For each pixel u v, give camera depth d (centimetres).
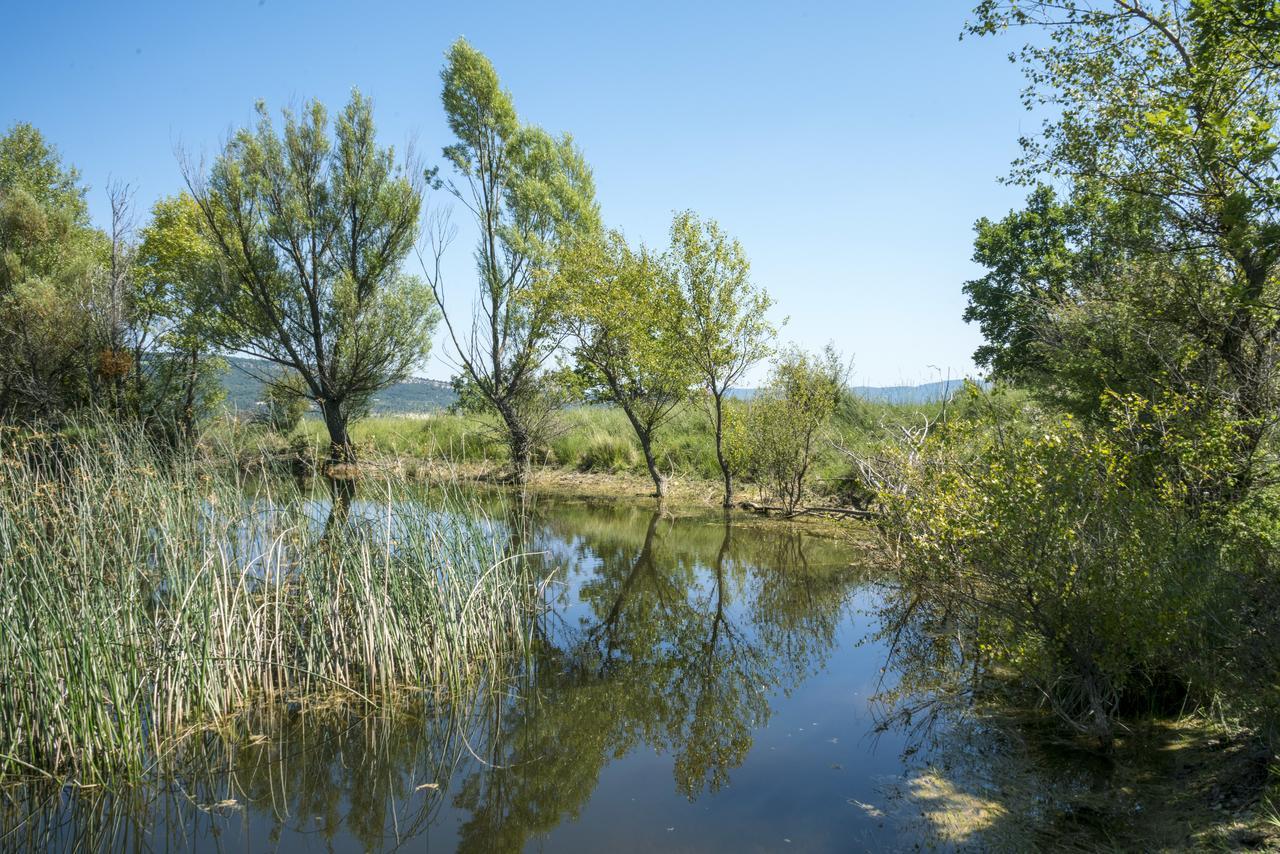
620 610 934
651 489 1934
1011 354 1595
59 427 1638
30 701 500
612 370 1864
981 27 912
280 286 2256
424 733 586
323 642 652
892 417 1680
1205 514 601
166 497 707
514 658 755
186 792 495
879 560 1054
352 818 463
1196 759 451
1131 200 824
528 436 2162
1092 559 521
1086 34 863
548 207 2175
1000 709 586
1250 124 622
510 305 2166
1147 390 766
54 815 463
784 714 618
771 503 1642
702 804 475
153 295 2480
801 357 1583
